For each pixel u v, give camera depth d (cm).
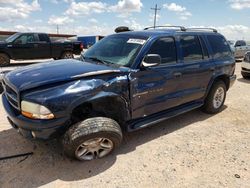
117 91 341
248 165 347
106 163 338
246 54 1003
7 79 337
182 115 535
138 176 314
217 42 530
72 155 324
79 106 330
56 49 1411
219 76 529
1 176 304
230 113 561
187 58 448
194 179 312
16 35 1285
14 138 396
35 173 312
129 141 405
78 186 292
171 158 357
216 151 382
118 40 429
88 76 322
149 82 382
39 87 298
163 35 414
